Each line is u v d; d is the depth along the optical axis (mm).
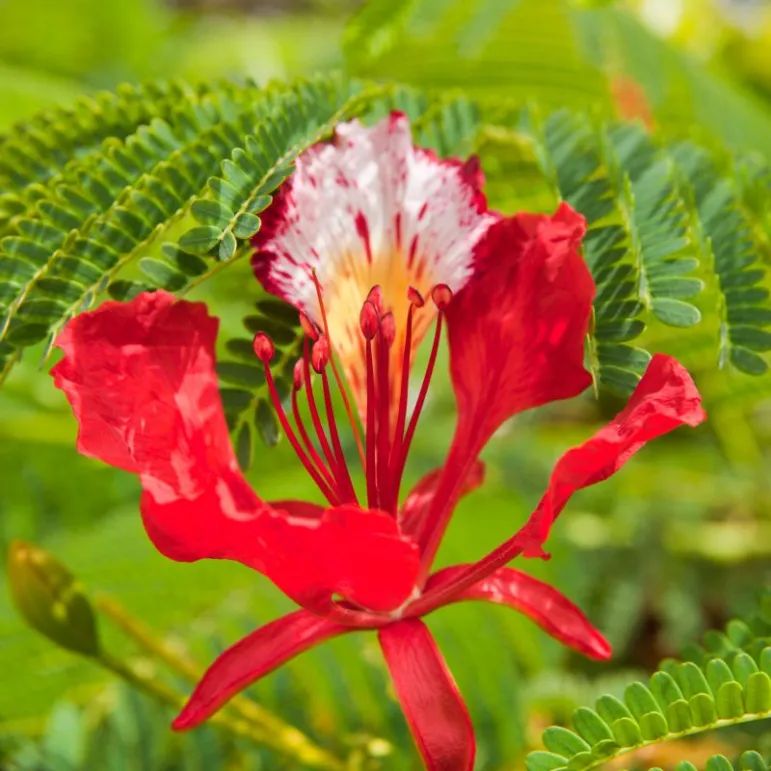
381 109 583
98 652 602
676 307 543
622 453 514
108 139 557
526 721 673
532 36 681
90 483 765
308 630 542
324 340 537
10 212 553
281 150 547
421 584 551
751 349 554
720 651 560
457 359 558
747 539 808
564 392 545
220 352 683
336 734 646
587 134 590
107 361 522
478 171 558
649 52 701
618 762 646
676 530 807
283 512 521
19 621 657
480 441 554
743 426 870
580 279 539
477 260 553
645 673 780
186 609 675
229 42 1276
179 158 547
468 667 671
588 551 782
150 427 521
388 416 556
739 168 597
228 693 537
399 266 556
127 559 673
